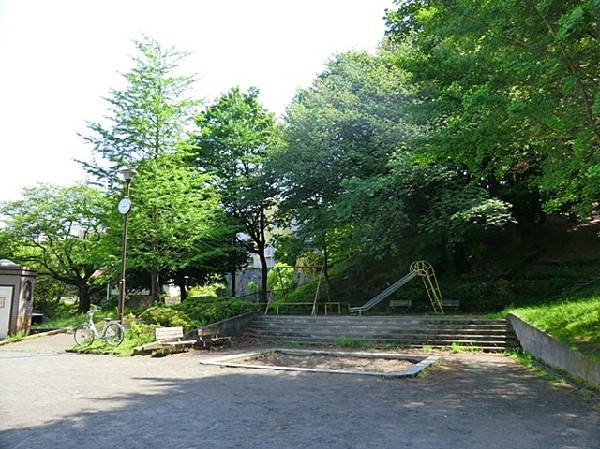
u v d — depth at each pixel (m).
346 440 5.66
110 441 5.61
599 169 7.04
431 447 5.40
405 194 21.73
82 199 31.91
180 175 22.44
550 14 7.92
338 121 23.25
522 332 14.30
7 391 8.77
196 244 24.23
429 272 25.55
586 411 7.23
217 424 6.41
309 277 38.72
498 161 11.90
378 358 13.72
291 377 10.41
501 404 7.72
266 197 27.58
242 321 19.83
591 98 8.45
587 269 22.75
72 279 33.75
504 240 28.78
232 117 30.05
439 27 10.17
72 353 15.27
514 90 9.50
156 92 22.11
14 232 31.41
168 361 13.22
